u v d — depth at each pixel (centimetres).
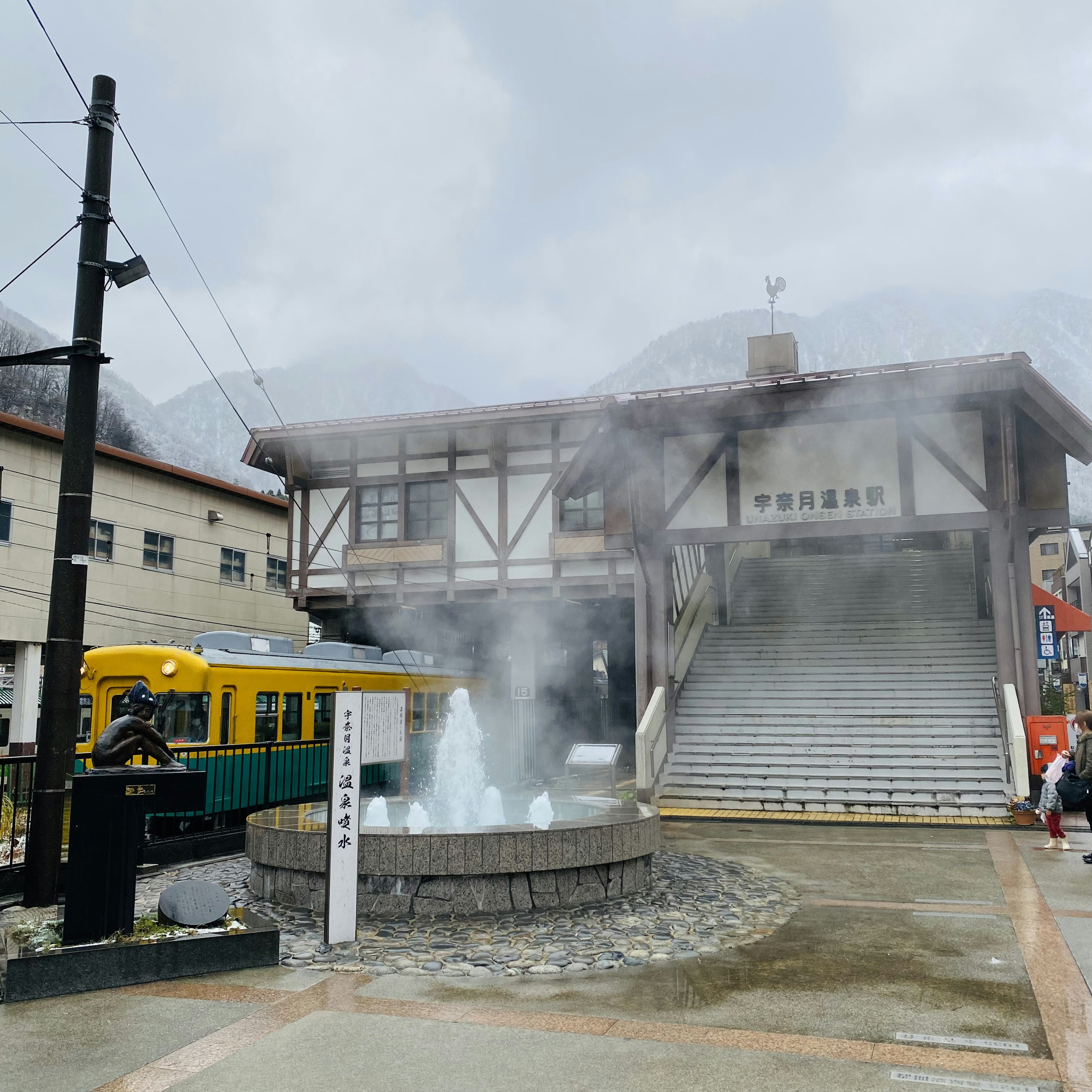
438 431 2020
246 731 1310
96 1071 411
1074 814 1259
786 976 556
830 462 1434
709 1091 385
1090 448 1314
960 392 1283
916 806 1282
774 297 2119
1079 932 649
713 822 1249
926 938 642
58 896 823
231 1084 396
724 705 1584
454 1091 388
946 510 1375
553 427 1973
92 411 770
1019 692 1327
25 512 1911
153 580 2236
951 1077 398
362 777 1499
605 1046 439
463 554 1988
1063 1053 425
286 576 2666
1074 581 4119
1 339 6178
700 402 1396
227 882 881
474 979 552
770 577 2111
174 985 542
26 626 1900
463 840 711
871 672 1577
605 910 728
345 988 535
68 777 746
